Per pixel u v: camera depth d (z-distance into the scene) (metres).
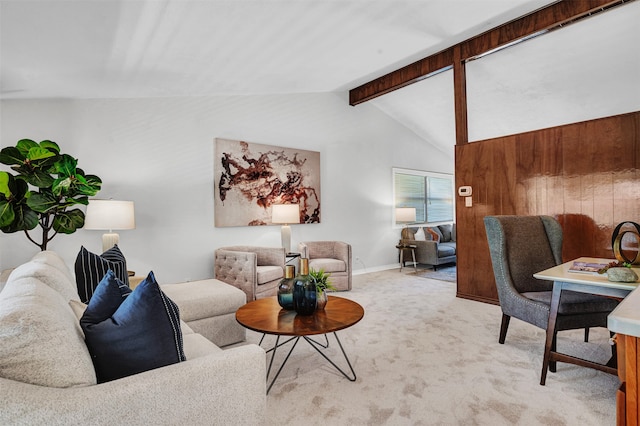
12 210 2.41
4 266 3.01
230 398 1.06
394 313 3.42
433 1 3.03
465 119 4.07
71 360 0.88
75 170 2.76
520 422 1.61
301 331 1.76
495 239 2.48
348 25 3.08
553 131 3.34
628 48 3.54
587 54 3.75
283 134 4.94
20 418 0.74
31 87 2.84
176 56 2.83
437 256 5.87
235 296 2.55
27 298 0.99
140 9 2.05
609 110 4.40
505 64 4.23
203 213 4.14
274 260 4.06
